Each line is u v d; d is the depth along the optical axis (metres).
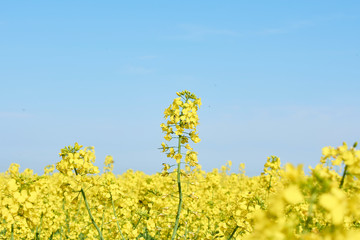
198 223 8.85
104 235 8.48
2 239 6.93
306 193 1.92
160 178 12.30
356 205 1.68
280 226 1.75
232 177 16.83
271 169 8.11
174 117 6.41
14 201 4.75
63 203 9.98
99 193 7.99
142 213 8.25
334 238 1.75
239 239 5.78
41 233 8.13
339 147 2.67
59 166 6.08
